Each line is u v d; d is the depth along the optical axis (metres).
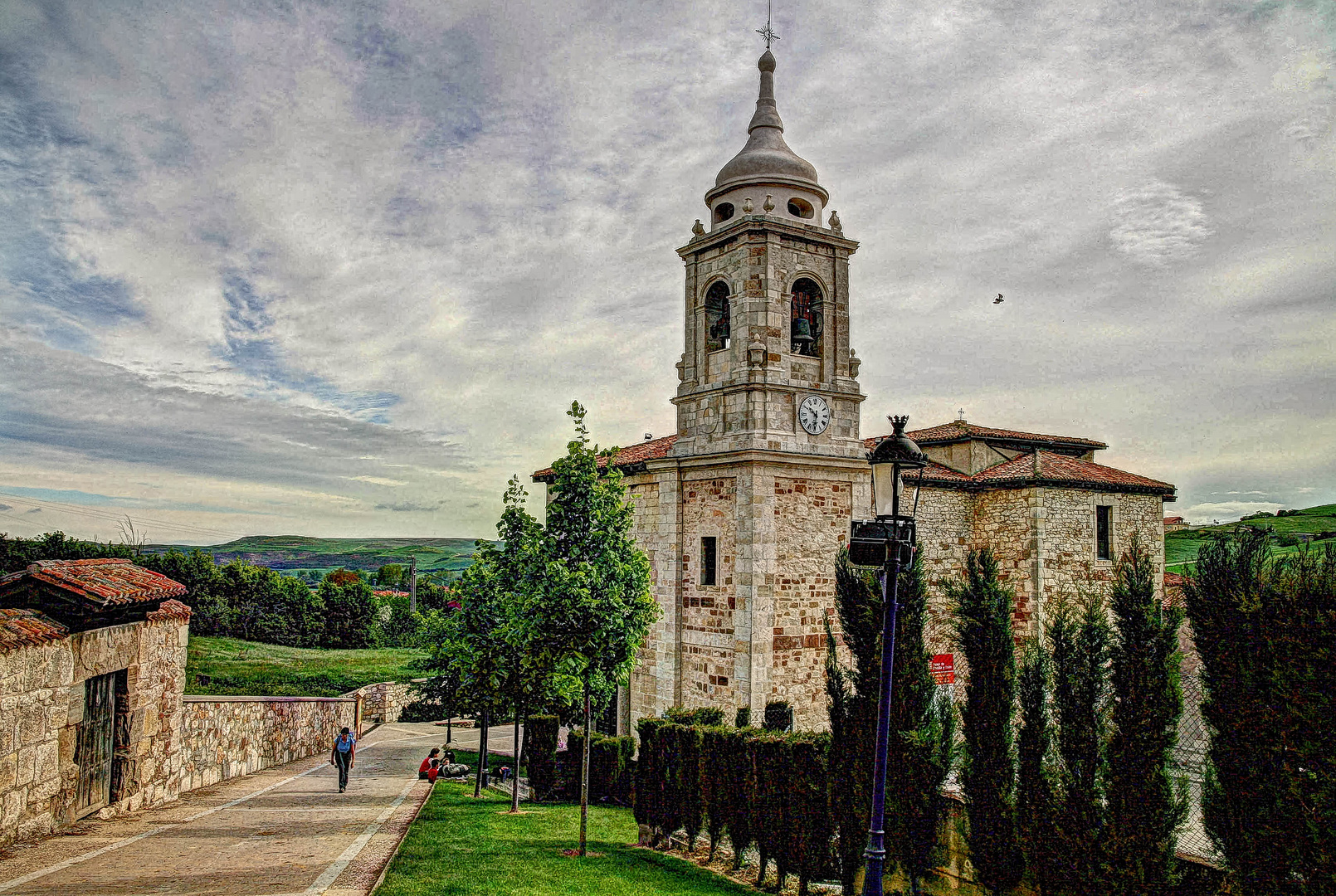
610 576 15.30
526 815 19.00
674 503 25.44
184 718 20.19
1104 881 9.62
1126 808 9.60
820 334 24.95
